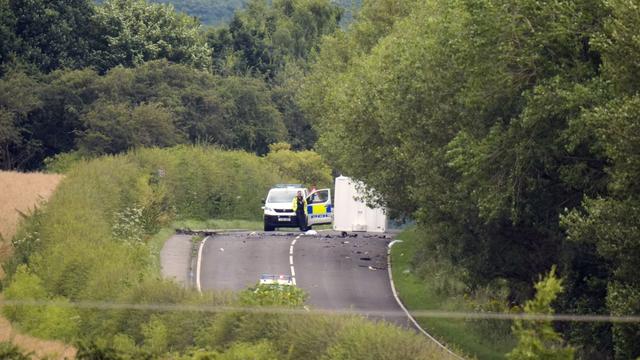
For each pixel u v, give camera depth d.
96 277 94.62
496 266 94.44
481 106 84.81
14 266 112.69
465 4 82.50
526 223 87.31
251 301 77.69
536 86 77.81
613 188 68.50
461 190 89.19
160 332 79.50
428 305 109.88
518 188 82.81
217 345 75.81
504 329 94.06
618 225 68.56
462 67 85.69
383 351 63.94
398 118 109.88
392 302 112.00
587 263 84.50
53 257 104.50
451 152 84.94
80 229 114.94
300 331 69.81
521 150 80.69
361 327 67.31
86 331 90.19
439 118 97.56
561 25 76.12
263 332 73.81
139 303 86.25
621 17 68.25
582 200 81.62
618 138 66.44
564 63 78.38
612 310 69.31
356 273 128.75
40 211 127.62
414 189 100.81
